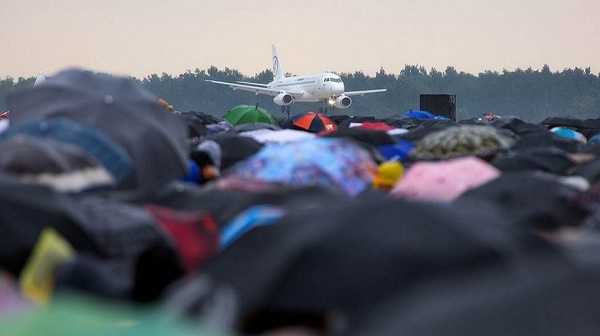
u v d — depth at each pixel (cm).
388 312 951
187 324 1091
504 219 1260
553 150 3316
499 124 6800
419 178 2572
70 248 1719
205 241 1934
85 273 1446
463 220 1212
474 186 2364
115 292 1450
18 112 2998
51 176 2216
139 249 1848
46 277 1566
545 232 1770
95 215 1862
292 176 2664
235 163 3916
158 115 3045
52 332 1052
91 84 3122
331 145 2783
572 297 905
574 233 1738
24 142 2280
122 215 1891
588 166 3094
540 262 1003
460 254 1155
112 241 1819
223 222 2222
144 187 2827
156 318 1061
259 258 1219
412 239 1166
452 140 3438
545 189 2055
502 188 2088
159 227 1905
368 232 1183
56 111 2961
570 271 966
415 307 920
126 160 2603
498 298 909
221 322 1170
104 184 2309
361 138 4144
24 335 1051
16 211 1731
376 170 2792
